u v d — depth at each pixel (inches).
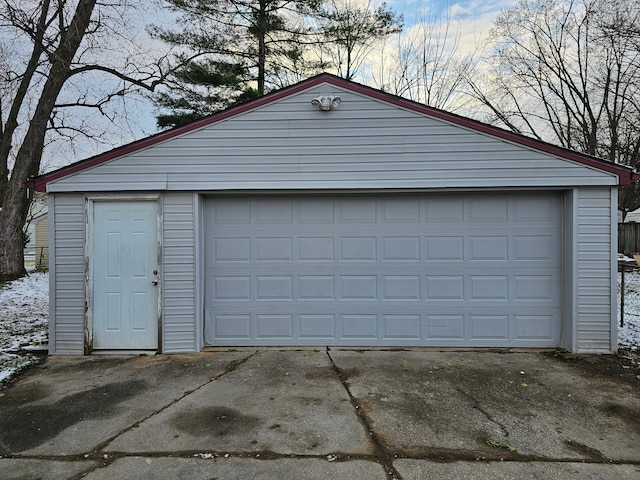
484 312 228.5
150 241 226.5
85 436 132.6
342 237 233.1
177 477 109.4
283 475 109.7
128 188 223.6
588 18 681.0
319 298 233.1
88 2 416.8
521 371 190.9
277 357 213.6
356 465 114.2
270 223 234.2
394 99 221.5
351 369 194.2
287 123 224.4
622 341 238.8
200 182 224.1
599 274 215.5
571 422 141.3
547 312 226.1
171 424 140.3
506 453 120.7
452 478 108.3
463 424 139.1
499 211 227.9
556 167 216.2
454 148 220.2
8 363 206.8
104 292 226.5
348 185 222.5
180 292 224.8
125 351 225.8
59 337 225.3
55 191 224.5
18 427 139.8
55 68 430.9
